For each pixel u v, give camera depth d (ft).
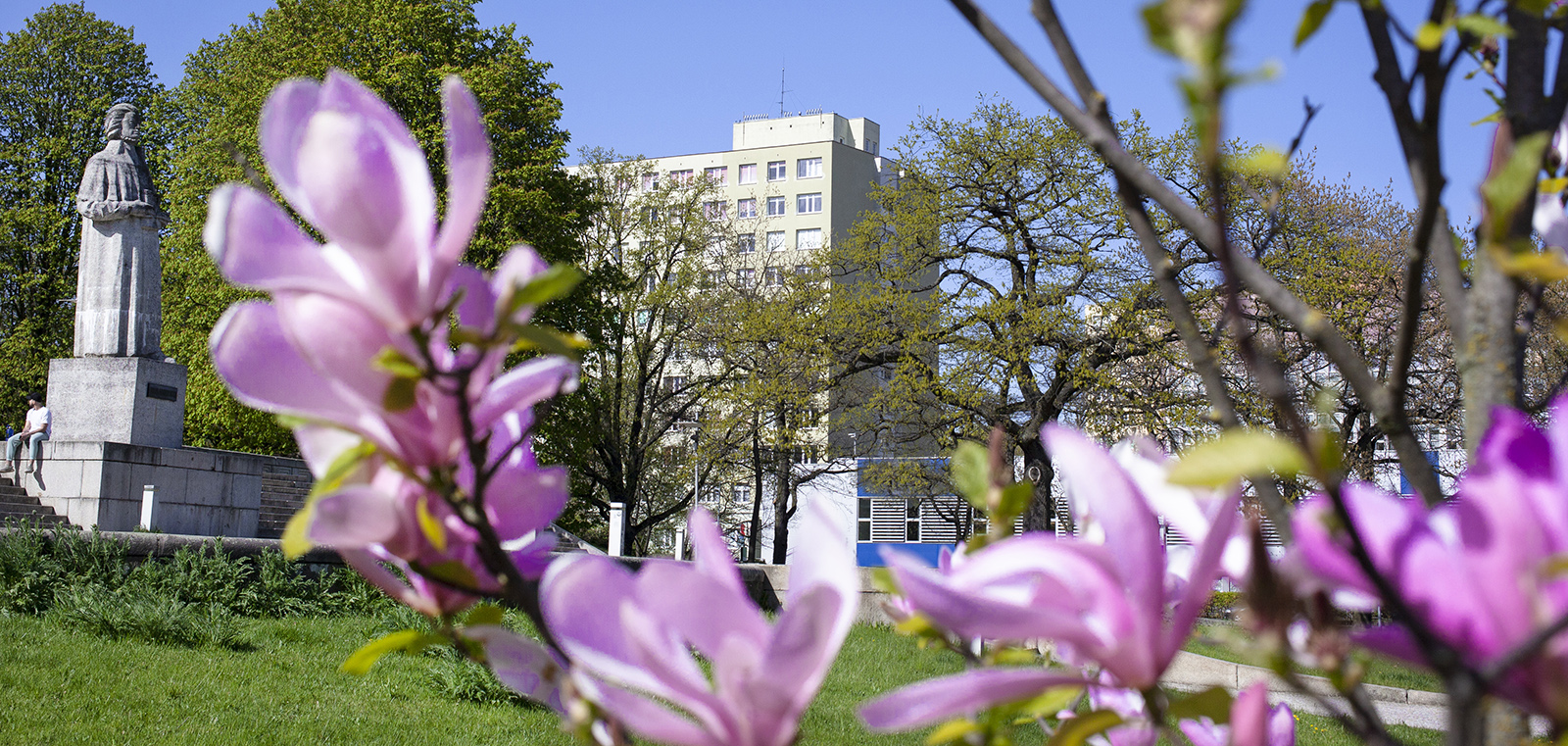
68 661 26.73
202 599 37.68
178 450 51.39
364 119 2.06
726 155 195.00
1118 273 67.15
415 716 25.77
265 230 2.11
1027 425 70.59
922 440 83.92
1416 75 2.41
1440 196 2.13
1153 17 1.54
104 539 38.01
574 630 1.89
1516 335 2.69
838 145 191.11
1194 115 1.57
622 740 2.21
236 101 74.84
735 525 111.14
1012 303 70.85
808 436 84.28
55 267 96.99
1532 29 2.82
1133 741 2.94
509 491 2.45
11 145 96.73
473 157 2.07
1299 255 57.93
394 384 2.10
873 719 1.84
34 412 49.78
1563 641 1.59
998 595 2.16
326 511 2.22
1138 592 1.92
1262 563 1.87
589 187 85.61
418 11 74.28
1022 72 2.71
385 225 2.03
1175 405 63.72
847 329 77.20
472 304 2.29
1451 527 1.92
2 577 34.17
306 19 75.15
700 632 1.82
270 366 2.22
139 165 52.19
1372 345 49.19
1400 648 1.76
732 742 1.76
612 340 93.50
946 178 74.69
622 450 97.91
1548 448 1.68
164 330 80.33
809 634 1.67
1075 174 68.90
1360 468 41.22
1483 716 1.66
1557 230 2.69
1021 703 2.35
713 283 97.09
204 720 23.20
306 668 29.81
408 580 2.60
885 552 1.91
